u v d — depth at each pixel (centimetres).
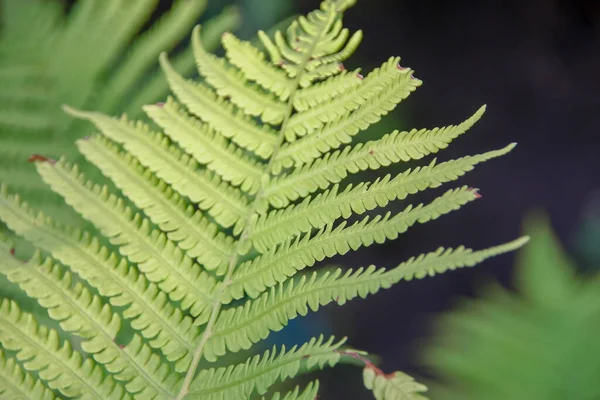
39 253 75
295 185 77
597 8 632
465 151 552
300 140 78
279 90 79
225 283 76
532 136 569
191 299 76
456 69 591
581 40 636
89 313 74
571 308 107
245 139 79
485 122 571
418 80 78
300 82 79
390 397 70
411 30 589
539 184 532
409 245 464
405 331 405
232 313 75
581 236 412
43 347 73
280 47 80
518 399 103
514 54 613
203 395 74
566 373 102
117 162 77
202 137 78
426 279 438
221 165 78
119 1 105
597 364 103
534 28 622
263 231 77
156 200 77
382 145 76
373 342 396
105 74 104
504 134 570
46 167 76
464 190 74
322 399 291
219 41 101
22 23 106
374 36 579
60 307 74
